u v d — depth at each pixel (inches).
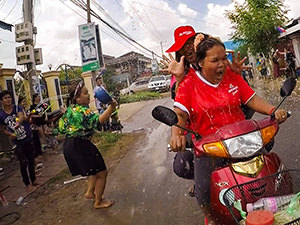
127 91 1133.7
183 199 163.0
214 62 95.2
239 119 102.5
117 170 239.5
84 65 468.8
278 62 684.1
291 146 203.5
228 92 100.3
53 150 339.0
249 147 88.6
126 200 176.7
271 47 660.7
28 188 224.4
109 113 155.3
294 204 76.9
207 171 99.2
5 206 199.9
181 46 116.6
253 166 88.1
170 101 684.7
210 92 99.7
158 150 279.0
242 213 81.7
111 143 340.5
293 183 90.9
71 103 163.6
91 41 466.9
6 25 378.3
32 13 370.9
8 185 242.2
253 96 104.8
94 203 175.6
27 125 223.5
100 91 148.7
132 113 609.6
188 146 105.9
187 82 101.9
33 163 228.8
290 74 597.0
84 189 207.6
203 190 100.5
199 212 144.8
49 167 276.4
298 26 569.6
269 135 91.3
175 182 190.5
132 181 207.6
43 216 176.4
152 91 1009.5
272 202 81.7
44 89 518.0
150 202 168.1
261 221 73.1
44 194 211.8
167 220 144.0
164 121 93.7
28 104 413.1
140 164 244.2
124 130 418.3
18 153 220.5
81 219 162.9
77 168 165.2
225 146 89.5
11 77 395.2
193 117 104.0
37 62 367.6
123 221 151.5
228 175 89.1
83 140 163.3
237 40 681.0
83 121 157.6
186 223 137.6
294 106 323.9
